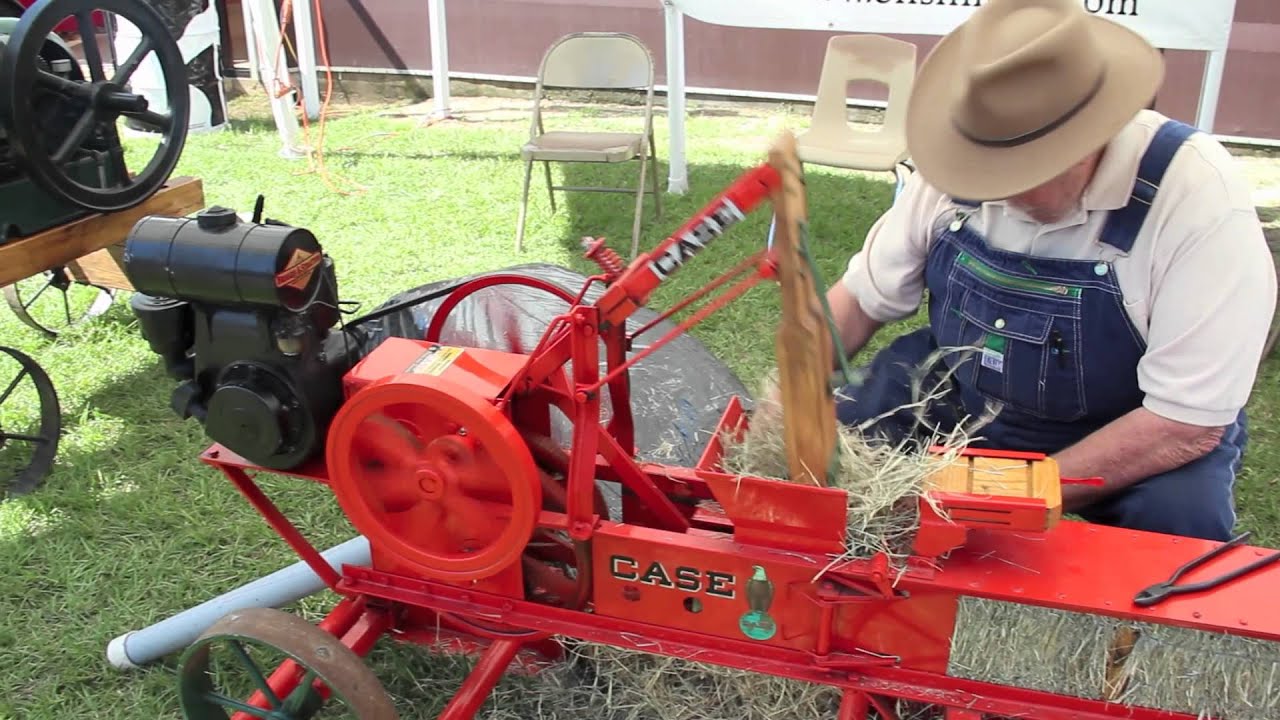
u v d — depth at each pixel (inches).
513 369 82.0
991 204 90.0
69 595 115.3
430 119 336.5
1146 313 85.0
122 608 113.4
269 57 277.1
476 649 93.4
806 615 78.1
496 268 203.5
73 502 130.2
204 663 87.6
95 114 137.1
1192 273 81.4
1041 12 76.5
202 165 276.2
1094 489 86.3
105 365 165.8
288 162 281.3
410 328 135.7
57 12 125.4
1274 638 68.2
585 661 100.7
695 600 80.7
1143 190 82.4
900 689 78.3
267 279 78.6
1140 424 84.7
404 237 221.3
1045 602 71.3
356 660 82.7
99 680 104.9
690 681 98.1
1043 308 87.7
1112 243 84.1
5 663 106.3
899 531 76.1
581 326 75.7
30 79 123.3
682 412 127.6
